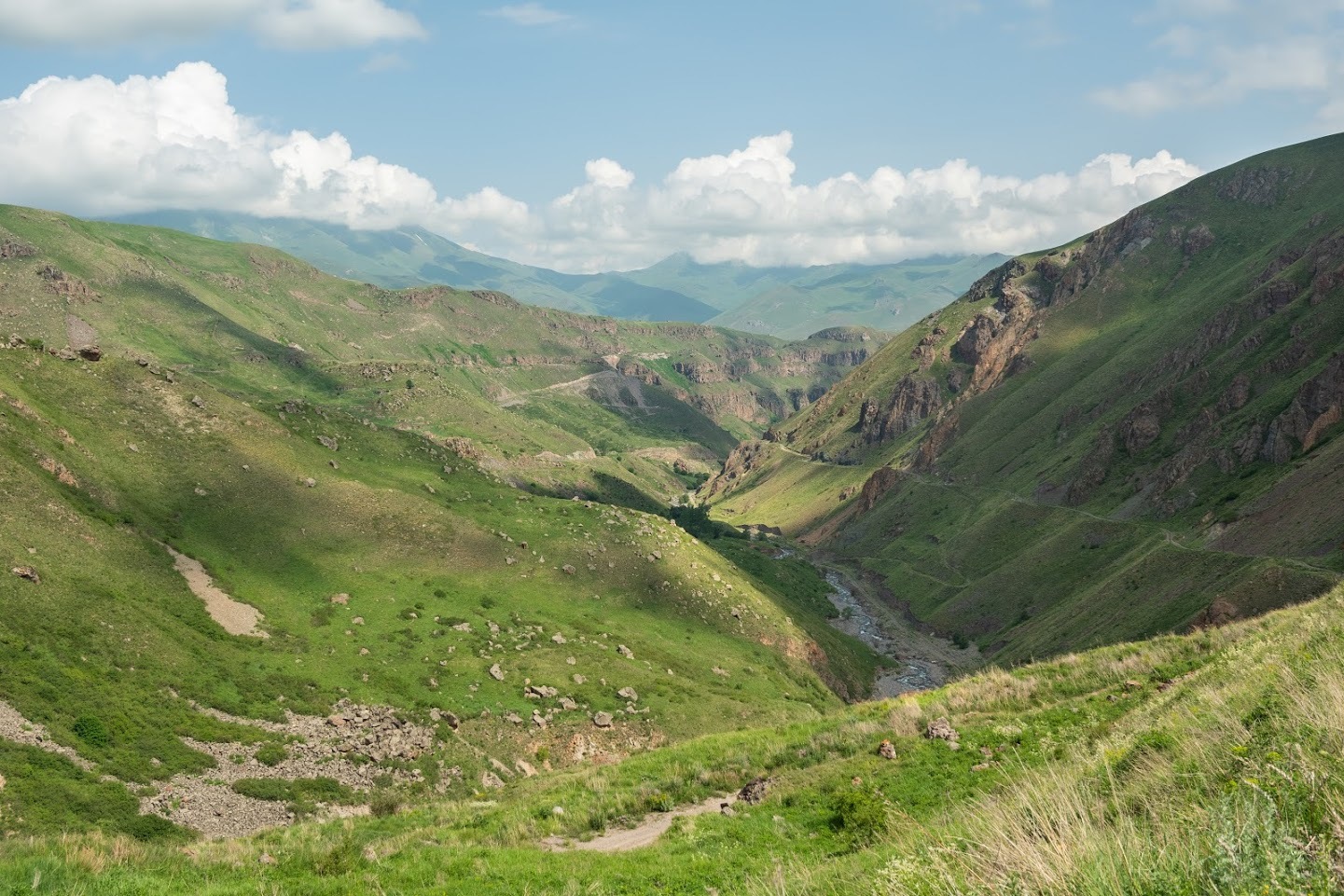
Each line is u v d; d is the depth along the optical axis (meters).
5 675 54.38
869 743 30.33
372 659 83.25
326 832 28.27
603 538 132.50
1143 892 6.46
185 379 124.19
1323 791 7.34
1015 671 37.34
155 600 76.44
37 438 88.62
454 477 142.75
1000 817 9.34
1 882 16.56
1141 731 18.47
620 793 29.44
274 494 107.75
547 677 87.62
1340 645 16.05
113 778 49.81
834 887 12.41
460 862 19.61
